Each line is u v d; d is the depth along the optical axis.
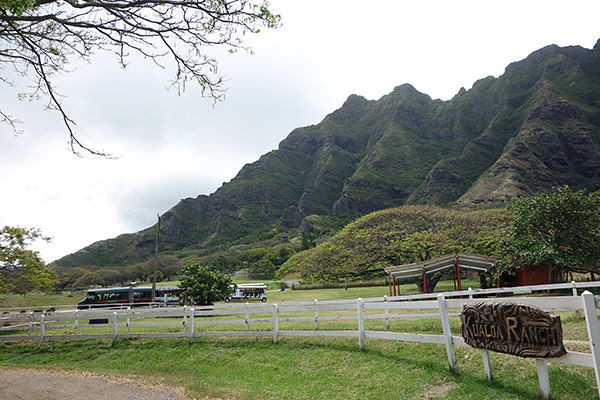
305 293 49.94
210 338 14.70
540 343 5.54
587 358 5.00
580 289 21.78
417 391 7.08
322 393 8.02
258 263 94.19
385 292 37.97
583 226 20.42
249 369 10.80
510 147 142.25
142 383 10.60
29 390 10.45
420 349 9.22
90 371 12.64
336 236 45.59
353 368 9.21
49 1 6.81
